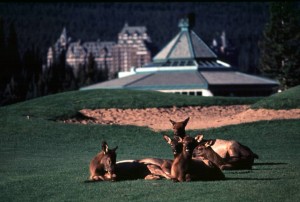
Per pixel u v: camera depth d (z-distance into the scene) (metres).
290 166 48.69
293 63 176.38
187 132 81.19
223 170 46.22
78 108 98.50
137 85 194.62
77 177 42.88
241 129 81.81
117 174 40.22
